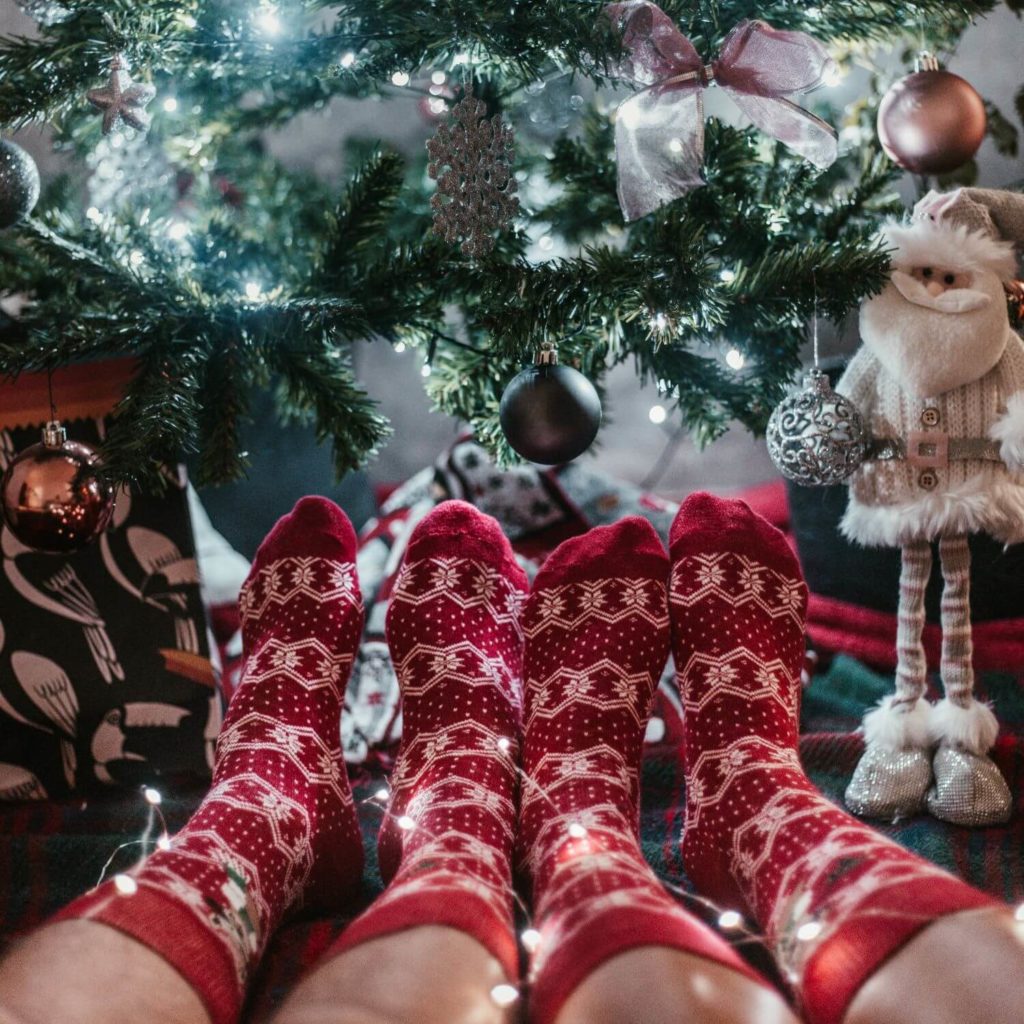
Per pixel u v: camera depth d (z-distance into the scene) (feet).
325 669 3.56
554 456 3.20
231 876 2.66
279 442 5.08
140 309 3.52
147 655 3.84
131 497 3.83
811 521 4.53
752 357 3.80
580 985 2.05
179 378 3.30
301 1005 2.02
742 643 3.51
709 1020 1.88
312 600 3.67
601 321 3.56
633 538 3.86
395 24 3.28
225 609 4.70
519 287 3.23
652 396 6.65
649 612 3.65
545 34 3.12
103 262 3.55
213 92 4.05
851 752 3.90
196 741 3.85
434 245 3.48
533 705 3.55
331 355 3.77
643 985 1.96
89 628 3.83
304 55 3.45
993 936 2.05
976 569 4.25
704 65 3.15
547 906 2.52
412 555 3.89
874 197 3.68
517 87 3.75
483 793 3.12
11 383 3.72
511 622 3.85
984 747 3.51
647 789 3.90
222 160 4.91
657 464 6.57
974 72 5.59
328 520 3.88
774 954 2.56
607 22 3.03
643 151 3.11
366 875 3.47
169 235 4.09
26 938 2.28
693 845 3.15
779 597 3.69
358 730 4.15
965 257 3.14
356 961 2.13
